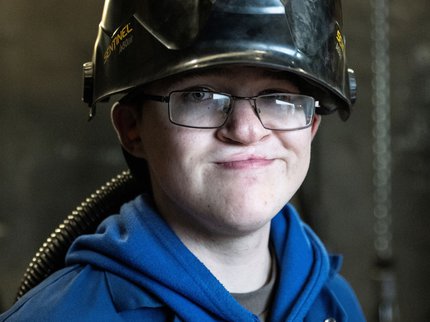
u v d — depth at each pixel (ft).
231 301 3.55
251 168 3.38
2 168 11.76
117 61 3.59
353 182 11.73
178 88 3.35
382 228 11.76
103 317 3.44
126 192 4.48
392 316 10.71
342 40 3.74
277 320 3.79
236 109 3.32
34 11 11.83
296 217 4.20
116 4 3.72
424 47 11.91
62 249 4.31
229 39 3.18
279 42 3.23
